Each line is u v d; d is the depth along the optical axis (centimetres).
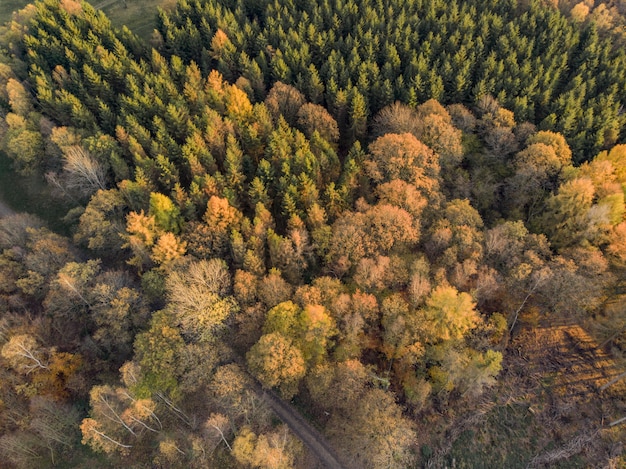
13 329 7138
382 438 5931
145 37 13888
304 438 6850
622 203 7138
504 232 7331
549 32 10938
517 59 10644
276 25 11569
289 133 9006
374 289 7025
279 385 7075
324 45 10962
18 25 12738
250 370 6856
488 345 7044
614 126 8894
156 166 8681
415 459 6725
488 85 9812
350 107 9662
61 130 9250
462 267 6944
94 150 8956
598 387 7175
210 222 7794
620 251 7088
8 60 11569
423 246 7800
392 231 7212
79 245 8925
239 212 8038
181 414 7081
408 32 10738
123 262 8775
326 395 6644
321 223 7712
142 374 6569
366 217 7462
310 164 8288
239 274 7125
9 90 10262
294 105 9875
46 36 11481
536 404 7112
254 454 5916
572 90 9456
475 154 9300
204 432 6762
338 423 6688
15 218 8744
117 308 6962
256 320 7012
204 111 9538
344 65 10312
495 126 9262
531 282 6994
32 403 6656
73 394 7231
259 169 8456
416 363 7025
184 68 10988
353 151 8669
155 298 7706
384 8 11812
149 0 15238
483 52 10750
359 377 6344
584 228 7388
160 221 7850
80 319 7794
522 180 8325
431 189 8062
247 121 9725
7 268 7775
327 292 6938
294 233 7200
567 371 7350
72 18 12038
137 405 6184
